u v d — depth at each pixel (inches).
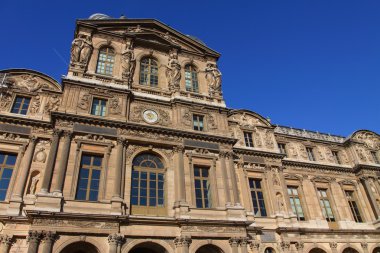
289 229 1176.2
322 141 1615.4
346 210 1427.2
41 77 1178.0
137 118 1140.5
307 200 1381.6
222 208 1047.0
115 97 1139.3
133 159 1058.7
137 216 906.1
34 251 769.6
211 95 1344.7
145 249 984.3
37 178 975.0
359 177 1545.3
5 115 1028.5
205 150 1154.7
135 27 1406.3
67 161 955.3
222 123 1263.5
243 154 1315.2
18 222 875.4
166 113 1203.9
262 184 1290.6
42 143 1037.2
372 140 1713.8
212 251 1010.7
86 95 1103.6
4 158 988.6
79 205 892.6
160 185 1058.1
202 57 1471.5
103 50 1290.6
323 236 1264.8
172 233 933.8
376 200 1486.2
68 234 828.6
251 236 1121.4
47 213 815.1
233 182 1122.0
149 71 1337.4
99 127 1050.1
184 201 1011.3
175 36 1475.1
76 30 1278.3
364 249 1309.1
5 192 938.7
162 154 1099.9
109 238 852.0
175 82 1299.2
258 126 1435.8
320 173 1494.8
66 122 1015.6
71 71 1143.0
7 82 1109.7
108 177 977.5
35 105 1103.0
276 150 1396.4
